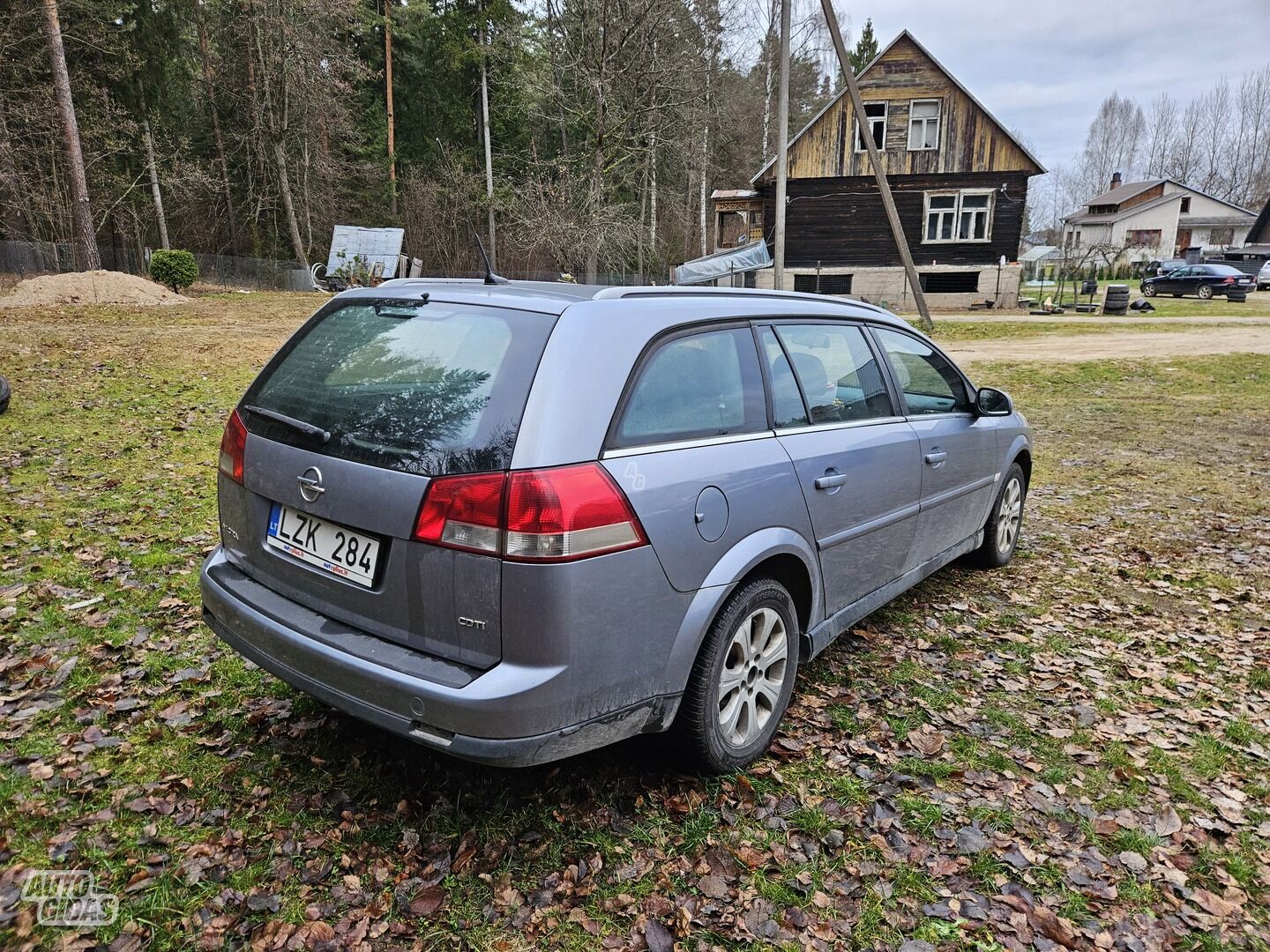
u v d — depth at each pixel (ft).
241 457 9.32
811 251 104.88
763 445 9.41
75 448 22.25
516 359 7.64
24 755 9.14
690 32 85.40
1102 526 20.13
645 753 9.81
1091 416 36.29
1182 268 122.83
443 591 7.30
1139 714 11.30
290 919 7.11
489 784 9.08
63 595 13.23
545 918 7.27
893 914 7.51
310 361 9.36
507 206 107.14
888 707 11.24
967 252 101.45
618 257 102.32
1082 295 118.73
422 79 149.69
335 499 7.97
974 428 14.43
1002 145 97.50
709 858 8.12
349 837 8.16
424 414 7.73
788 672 10.03
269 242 140.87
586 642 7.30
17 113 87.81
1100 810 9.16
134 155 117.29
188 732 9.80
